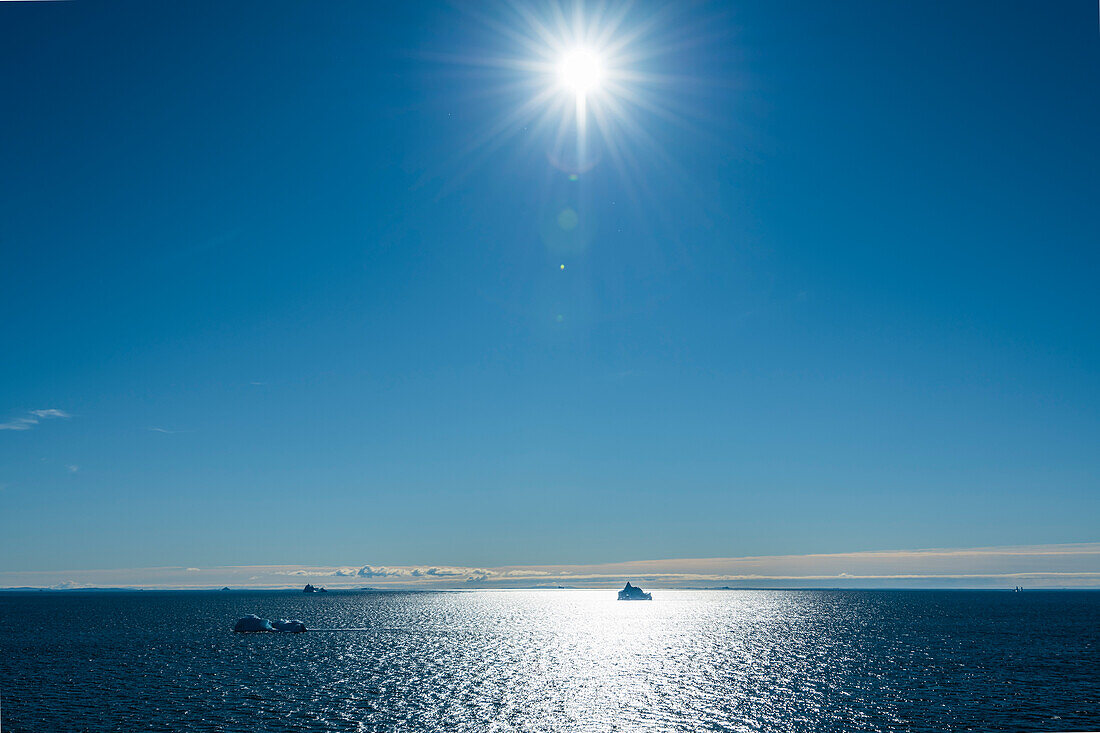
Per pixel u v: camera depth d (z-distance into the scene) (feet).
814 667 392.88
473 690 316.40
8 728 236.84
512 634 632.38
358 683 330.75
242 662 403.34
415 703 284.00
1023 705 276.41
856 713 266.16
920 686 321.52
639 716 264.52
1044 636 563.07
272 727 240.32
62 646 491.31
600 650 494.18
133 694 295.28
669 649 499.92
